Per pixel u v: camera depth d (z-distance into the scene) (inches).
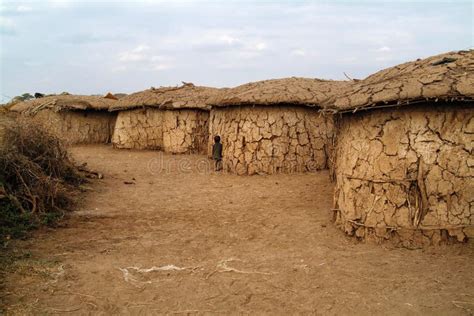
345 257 197.8
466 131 195.6
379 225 209.6
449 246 197.2
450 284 165.3
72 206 279.7
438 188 198.7
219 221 259.0
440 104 198.8
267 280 176.1
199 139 504.1
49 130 321.4
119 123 560.1
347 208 224.5
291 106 380.5
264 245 218.1
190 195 319.6
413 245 202.4
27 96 753.6
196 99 510.9
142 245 217.3
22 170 260.7
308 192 316.2
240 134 383.6
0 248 199.9
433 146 199.5
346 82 436.5
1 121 311.0
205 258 201.2
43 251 202.5
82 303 155.6
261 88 395.9
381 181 208.7
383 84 217.3
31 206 251.3
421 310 148.6
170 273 183.3
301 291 165.9
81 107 599.2
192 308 154.3
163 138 525.3
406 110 205.8
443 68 212.1
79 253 203.2
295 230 239.1
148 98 545.0
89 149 556.4
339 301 157.2
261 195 315.3
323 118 385.4
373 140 215.2
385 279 172.9
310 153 378.9
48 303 153.9
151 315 149.5
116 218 262.2
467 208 195.6
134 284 172.2
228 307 154.9
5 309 146.3
